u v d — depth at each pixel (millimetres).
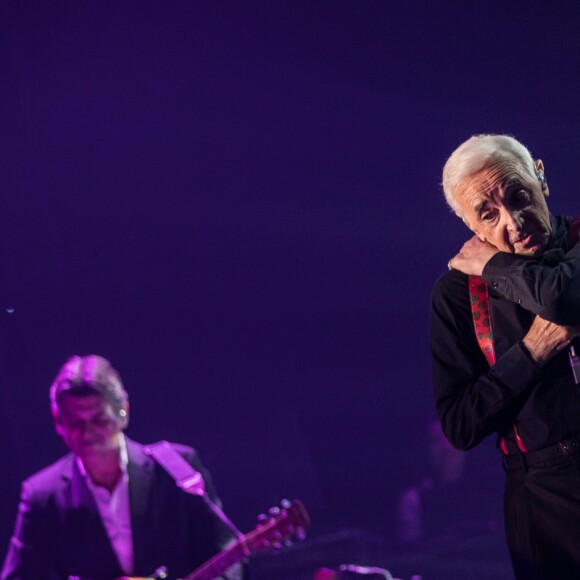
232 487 34531
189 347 33938
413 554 28516
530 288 8992
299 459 35656
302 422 37531
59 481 14516
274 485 35094
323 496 37625
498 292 9625
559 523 9266
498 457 29516
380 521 37156
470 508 28781
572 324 8953
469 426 9602
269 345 35938
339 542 27750
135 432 33406
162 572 14000
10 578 14180
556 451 9266
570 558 9250
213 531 14281
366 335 38344
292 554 26938
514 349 9352
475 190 9320
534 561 9508
